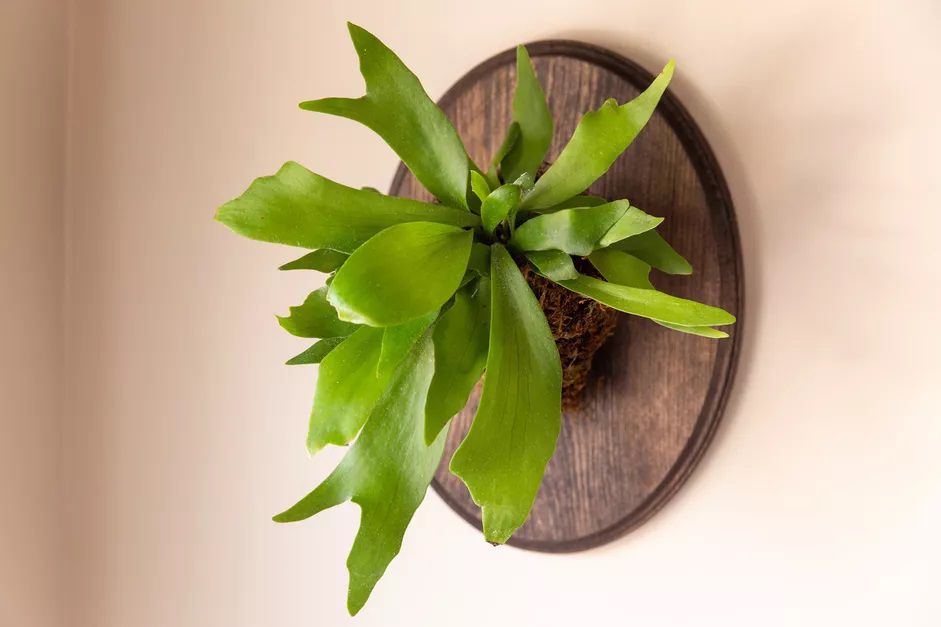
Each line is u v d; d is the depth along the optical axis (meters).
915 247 0.59
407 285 0.51
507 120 0.72
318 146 0.85
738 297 0.63
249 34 0.90
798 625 0.63
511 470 0.52
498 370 0.53
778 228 0.63
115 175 0.98
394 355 0.53
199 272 0.93
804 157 0.63
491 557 0.76
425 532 0.80
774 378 0.64
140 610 0.96
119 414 0.97
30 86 0.97
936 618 0.59
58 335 1.00
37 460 0.98
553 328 0.61
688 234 0.65
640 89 0.66
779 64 0.63
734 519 0.65
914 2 0.59
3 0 0.95
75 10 1.00
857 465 0.61
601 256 0.58
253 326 0.89
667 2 0.67
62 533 1.00
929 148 0.59
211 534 0.92
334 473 0.56
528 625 0.74
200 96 0.92
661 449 0.66
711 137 0.66
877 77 0.60
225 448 0.91
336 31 0.84
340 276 0.50
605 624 0.71
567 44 0.69
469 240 0.55
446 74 0.78
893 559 0.60
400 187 0.78
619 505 0.68
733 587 0.65
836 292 0.62
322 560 0.85
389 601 0.82
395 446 0.55
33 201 0.98
